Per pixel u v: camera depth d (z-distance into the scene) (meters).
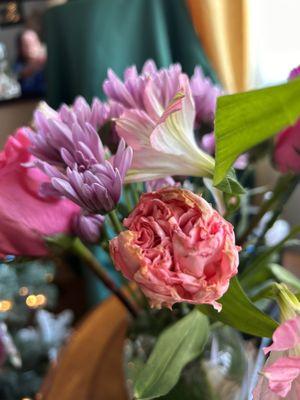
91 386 0.28
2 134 0.76
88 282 0.46
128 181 0.16
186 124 0.16
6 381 0.43
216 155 0.11
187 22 0.42
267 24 0.53
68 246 0.17
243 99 0.10
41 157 0.16
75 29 0.42
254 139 0.11
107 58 0.41
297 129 0.17
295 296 0.16
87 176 0.15
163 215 0.14
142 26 0.42
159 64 0.42
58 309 0.67
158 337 0.19
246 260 0.20
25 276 0.55
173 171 0.16
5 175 0.16
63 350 0.31
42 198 0.16
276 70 0.54
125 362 0.22
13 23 0.74
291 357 0.12
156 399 0.20
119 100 0.17
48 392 0.28
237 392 0.21
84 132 0.15
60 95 0.46
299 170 0.18
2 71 0.74
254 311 0.16
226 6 0.43
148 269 0.13
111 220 0.17
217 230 0.14
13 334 0.49
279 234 0.27
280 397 0.13
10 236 0.17
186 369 0.20
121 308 0.33
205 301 0.14
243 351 0.21
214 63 0.43
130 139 0.16
